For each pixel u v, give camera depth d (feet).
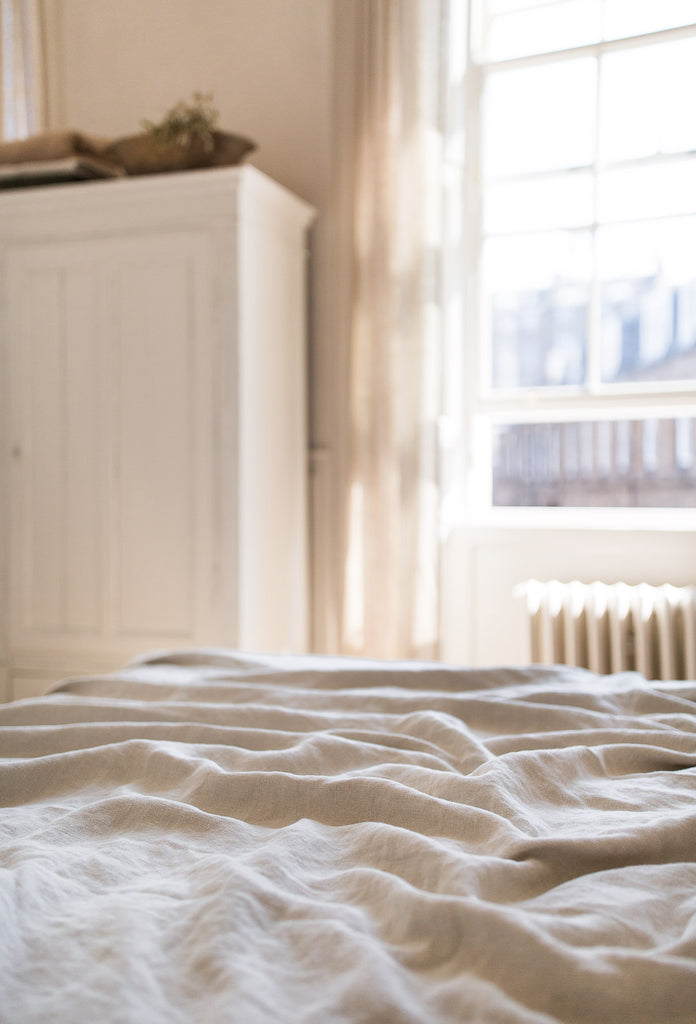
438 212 9.62
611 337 15.56
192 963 1.98
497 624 9.80
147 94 11.36
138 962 1.96
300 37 10.66
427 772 3.17
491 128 10.14
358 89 9.91
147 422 9.12
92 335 9.27
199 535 8.98
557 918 2.15
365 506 9.89
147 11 11.32
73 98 11.68
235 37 10.96
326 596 10.64
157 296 9.03
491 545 9.80
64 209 9.31
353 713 4.20
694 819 2.70
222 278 8.79
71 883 2.41
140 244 9.07
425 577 9.57
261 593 9.34
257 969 1.95
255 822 2.99
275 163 10.78
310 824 2.85
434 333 9.61
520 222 10.03
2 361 9.59
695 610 8.44
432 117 9.59
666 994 1.87
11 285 9.53
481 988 1.90
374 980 1.86
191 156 8.90
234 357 8.80
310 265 10.65
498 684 4.76
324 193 10.59
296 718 3.99
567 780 3.25
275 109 10.78
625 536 9.26
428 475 9.59
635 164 9.53
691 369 15.08
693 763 3.44
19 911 2.18
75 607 9.40
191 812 2.91
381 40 9.73
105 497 9.28
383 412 9.75
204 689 4.52
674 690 4.59
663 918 2.22
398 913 2.19
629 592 8.68
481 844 2.68
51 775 3.34
